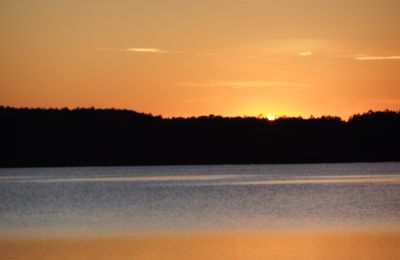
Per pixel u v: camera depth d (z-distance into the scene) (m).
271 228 139.50
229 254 106.69
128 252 109.88
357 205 196.12
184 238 125.38
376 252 107.12
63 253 109.12
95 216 171.12
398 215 165.00
